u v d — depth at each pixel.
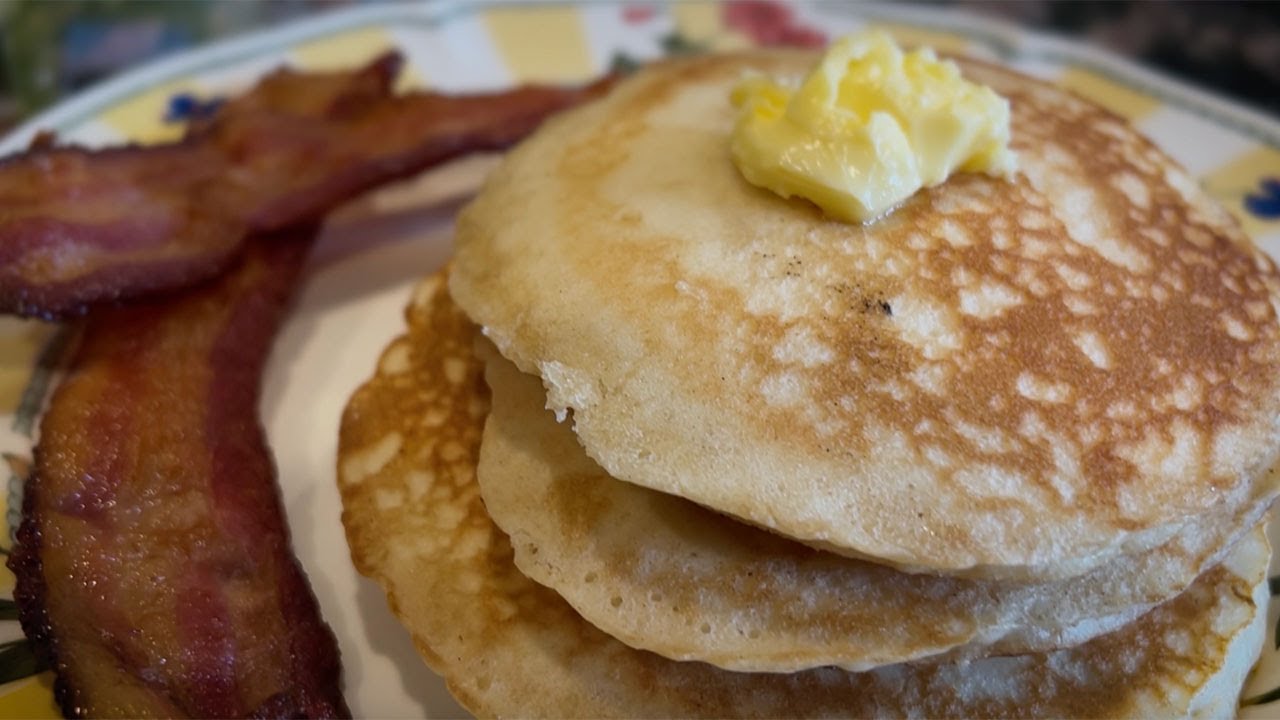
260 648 0.12
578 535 0.11
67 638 0.12
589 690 0.11
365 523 0.13
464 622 0.12
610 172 0.14
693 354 0.11
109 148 0.18
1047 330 0.12
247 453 0.15
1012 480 0.11
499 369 0.13
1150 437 0.11
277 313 0.17
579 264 0.12
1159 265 0.13
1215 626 0.12
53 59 0.29
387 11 0.25
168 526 0.13
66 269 0.15
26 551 0.13
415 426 0.14
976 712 0.11
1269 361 0.12
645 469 0.10
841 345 0.11
